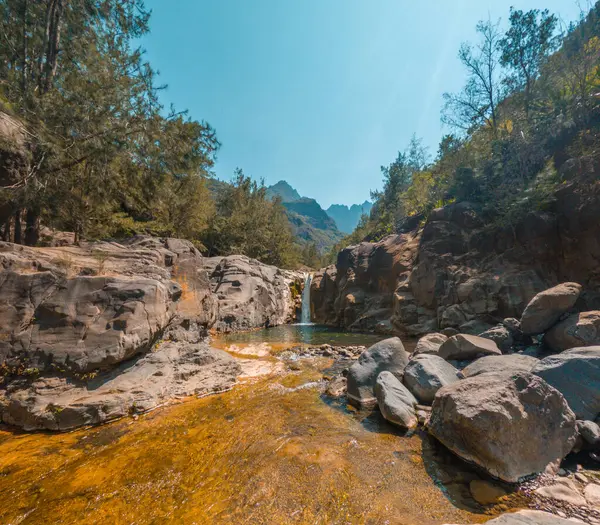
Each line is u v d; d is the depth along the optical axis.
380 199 40.41
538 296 7.80
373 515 2.97
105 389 5.65
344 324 20.75
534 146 14.05
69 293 6.32
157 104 12.34
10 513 3.07
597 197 10.22
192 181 22.67
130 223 17.28
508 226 12.88
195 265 13.47
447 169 20.86
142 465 3.91
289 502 3.20
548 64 16.75
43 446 4.36
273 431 4.84
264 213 39.59
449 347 7.22
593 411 4.37
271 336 15.31
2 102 9.12
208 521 2.94
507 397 3.75
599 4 15.66
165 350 7.57
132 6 14.55
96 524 2.92
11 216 10.68
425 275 15.22
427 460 3.93
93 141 10.17
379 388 5.64
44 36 12.24
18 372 5.49
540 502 3.04
